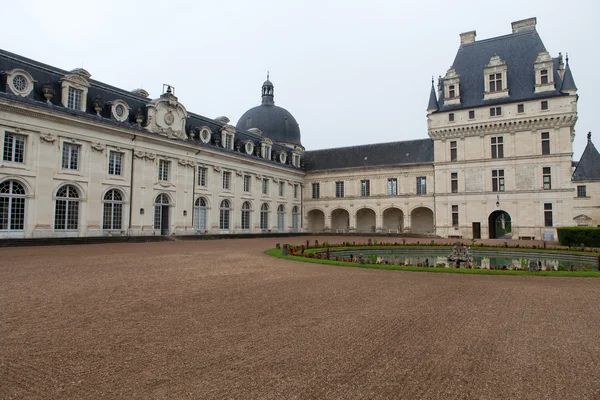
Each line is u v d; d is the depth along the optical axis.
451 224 47.38
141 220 33.91
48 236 27.31
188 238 36.28
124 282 11.70
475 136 46.66
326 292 10.62
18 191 26.22
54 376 4.93
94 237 28.88
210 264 16.75
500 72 45.91
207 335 6.64
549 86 43.31
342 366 5.36
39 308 8.33
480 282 12.69
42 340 6.28
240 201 45.72
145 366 5.27
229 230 44.28
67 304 8.73
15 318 7.52
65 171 28.47
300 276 13.58
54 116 27.50
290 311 8.40
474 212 46.12
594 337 6.77
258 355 5.73
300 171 57.81
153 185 35.06
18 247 23.58
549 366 5.45
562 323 7.67
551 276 14.16
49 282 11.45
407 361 5.57
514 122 44.25
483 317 8.07
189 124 40.44
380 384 4.80
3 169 25.06
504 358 5.73
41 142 27.12
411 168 51.59
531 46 46.41
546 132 43.28
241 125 62.16
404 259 23.84
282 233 50.75
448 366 5.41
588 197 51.78
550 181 42.69
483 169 45.91
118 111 32.56
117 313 8.02
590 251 24.36
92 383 4.73
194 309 8.48
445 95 48.72
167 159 36.62
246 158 46.38
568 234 31.44
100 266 15.24
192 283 11.76
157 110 35.53
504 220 53.59
